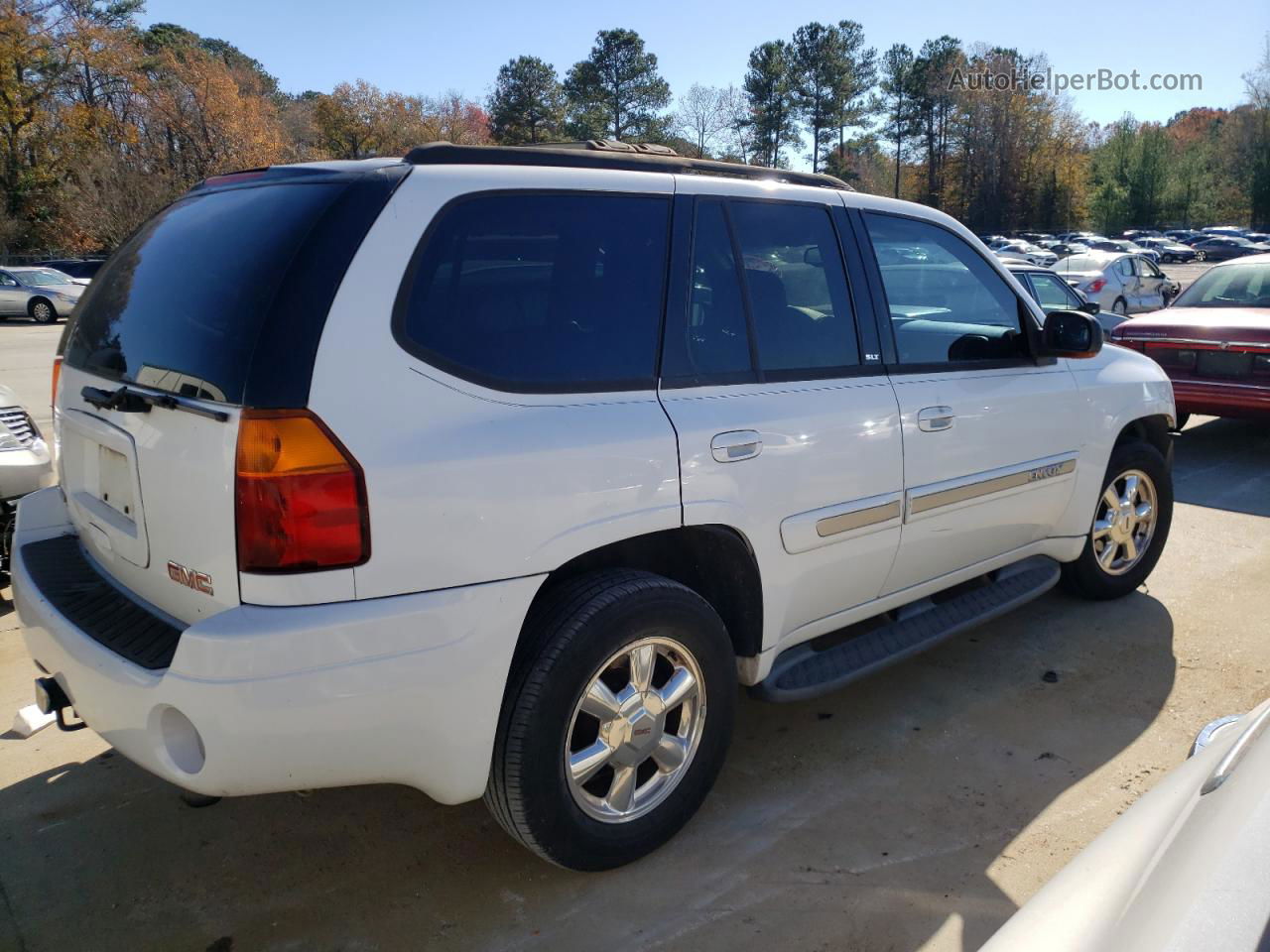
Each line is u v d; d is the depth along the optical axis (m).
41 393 12.39
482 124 78.75
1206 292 8.52
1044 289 9.55
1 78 45.25
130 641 2.35
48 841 2.91
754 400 2.88
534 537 2.35
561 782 2.48
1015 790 3.14
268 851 2.87
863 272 3.33
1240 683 3.92
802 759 3.35
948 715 3.66
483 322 2.40
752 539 2.85
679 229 2.83
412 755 2.27
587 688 2.50
